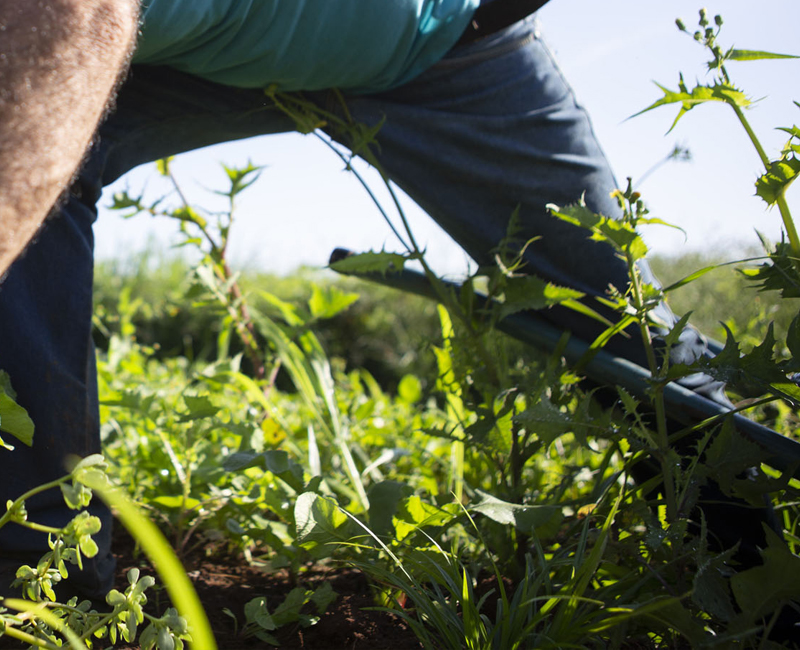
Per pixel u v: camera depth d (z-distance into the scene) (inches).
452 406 71.2
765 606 33.9
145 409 71.5
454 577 45.1
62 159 29.6
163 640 31.0
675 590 43.3
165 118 56.4
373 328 261.3
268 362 91.8
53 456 44.9
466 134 56.6
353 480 63.3
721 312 155.9
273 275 293.0
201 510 67.0
